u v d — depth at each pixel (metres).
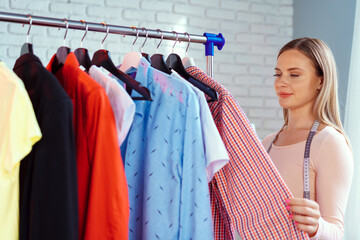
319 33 3.36
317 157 1.48
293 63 1.55
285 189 1.22
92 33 3.12
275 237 1.23
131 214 1.24
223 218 1.34
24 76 1.07
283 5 3.73
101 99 1.01
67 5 3.09
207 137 1.16
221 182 1.28
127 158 1.24
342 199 1.40
